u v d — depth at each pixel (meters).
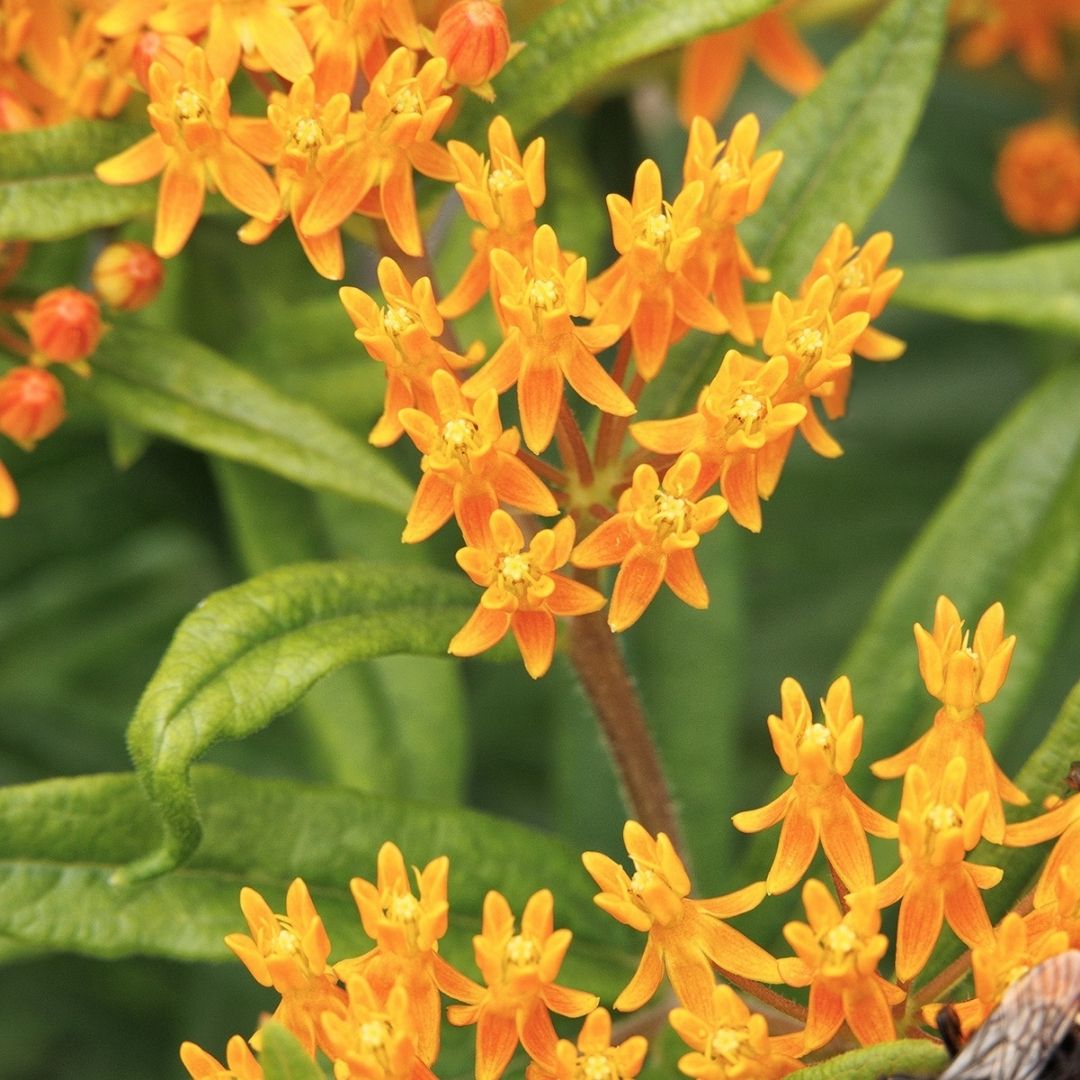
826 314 0.41
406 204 0.42
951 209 0.53
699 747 0.46
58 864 0.42
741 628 0.46
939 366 0.52
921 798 0.40
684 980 0.41
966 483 0.45
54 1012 0.50
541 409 0.41
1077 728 0.42
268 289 0.47
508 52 0.42
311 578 0.42
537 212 0.47
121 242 0.44
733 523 0.46
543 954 0.40
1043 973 0.39
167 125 0.42
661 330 0.42
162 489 0.48
